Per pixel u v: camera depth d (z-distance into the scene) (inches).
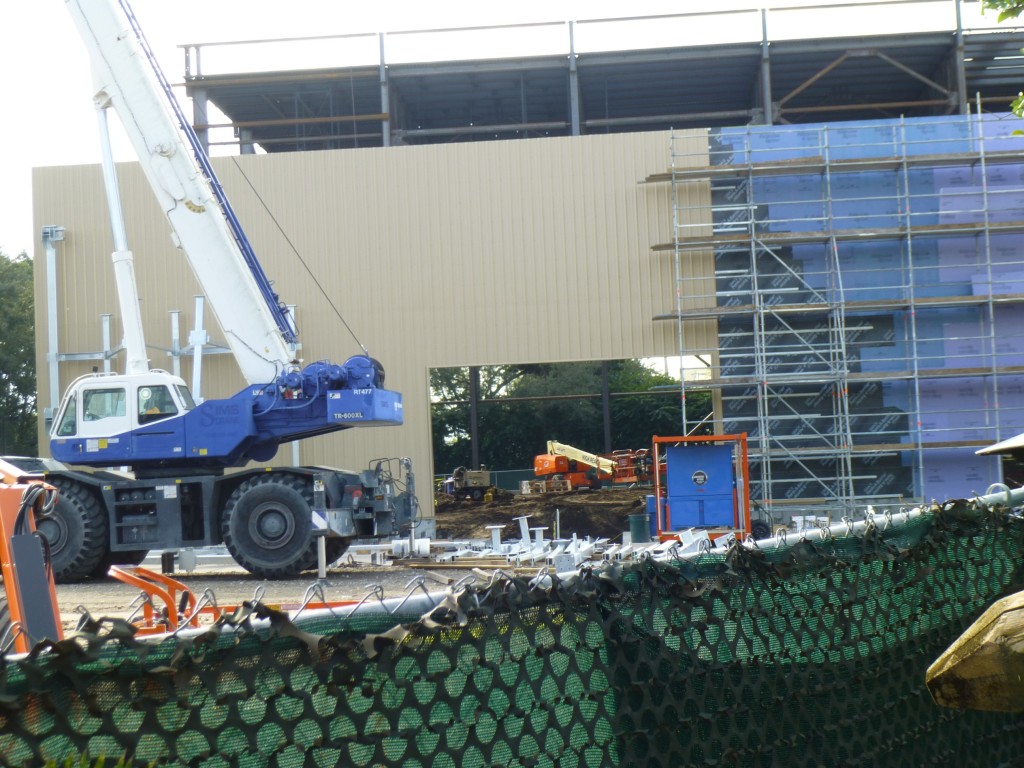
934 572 166.2
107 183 708.0
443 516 1395.2
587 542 746.8
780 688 134.4
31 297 2206.0
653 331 1016.2
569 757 109.8
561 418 2178.9
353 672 94.3
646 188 1022.4
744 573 132.1
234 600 509.4
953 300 976.9
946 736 162.6
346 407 655.8
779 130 1011.3
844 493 981.2
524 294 1026.7
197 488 649.6
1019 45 1187.3
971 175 1007.6
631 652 117.4
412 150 1042.1
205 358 1043.3
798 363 1003.9
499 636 105.3
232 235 719.1
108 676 82.2
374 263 1039.0
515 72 1213.7
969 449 989.8
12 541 204.4
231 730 87.3
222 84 1217.4
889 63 1219.2
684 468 816.3
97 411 666.2
